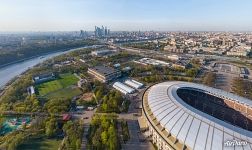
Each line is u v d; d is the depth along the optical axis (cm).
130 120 15312
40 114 16362
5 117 16038
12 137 12688
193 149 8875
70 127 13662
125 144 12331
